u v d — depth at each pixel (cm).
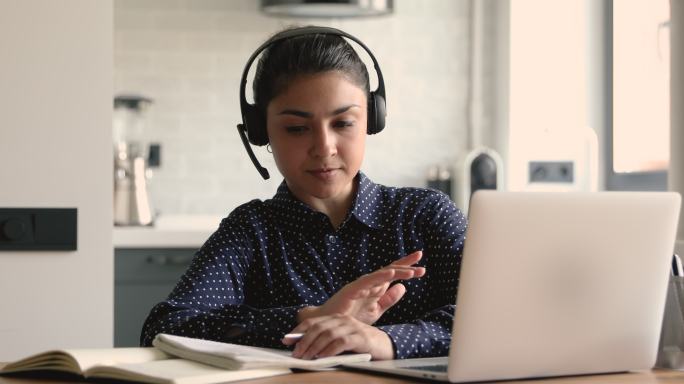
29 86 209
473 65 417
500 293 116
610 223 123
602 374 131
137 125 398
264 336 142
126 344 320
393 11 381
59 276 212
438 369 121
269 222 169
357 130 156
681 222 247
